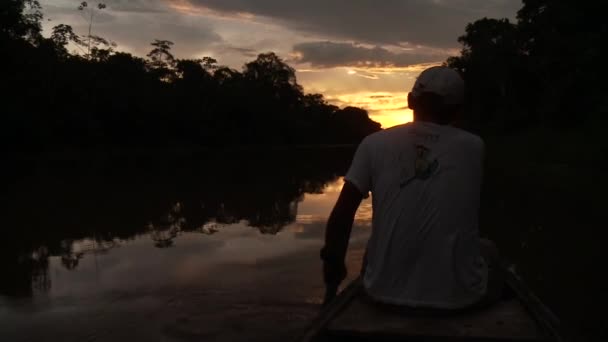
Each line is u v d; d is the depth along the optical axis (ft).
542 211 28.32
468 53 200.13
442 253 6.96
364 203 31.22
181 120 194.70
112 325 11.95
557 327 6.58
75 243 21.24
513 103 156.56
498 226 23.56
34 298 13.98
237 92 232.32
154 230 24.00
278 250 19.51
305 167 76.33
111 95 155.74
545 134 93.86
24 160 98.99
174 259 18.24
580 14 97.71
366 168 7.38
